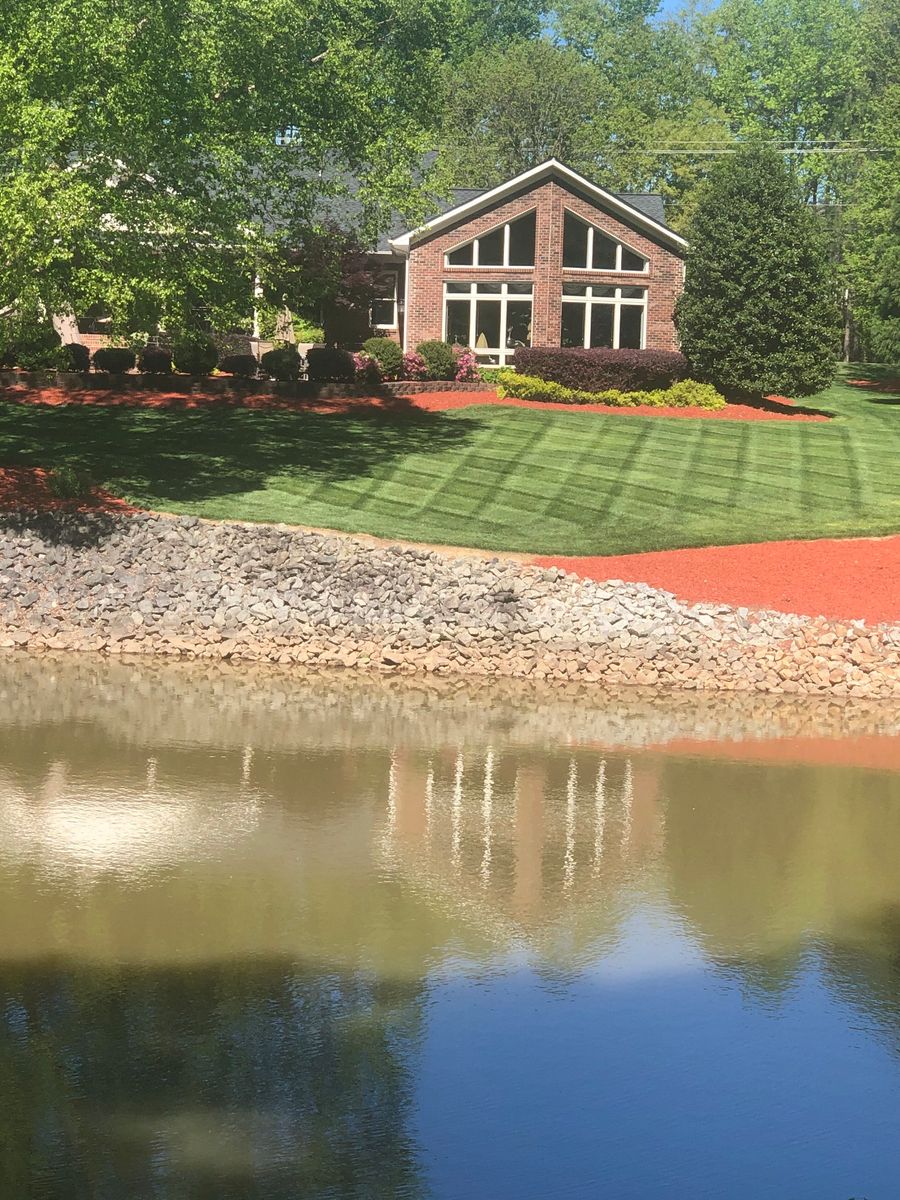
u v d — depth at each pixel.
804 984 9.70
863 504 27.34
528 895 11.27
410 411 35.12
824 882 11.73
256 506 25.42
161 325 28.86
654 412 37.00
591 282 41.91
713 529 25.16
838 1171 7.49
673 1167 7.50
